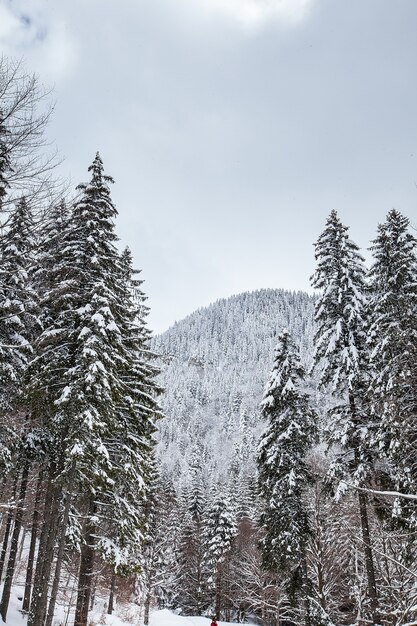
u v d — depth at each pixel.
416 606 6.91
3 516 14.15
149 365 20.69
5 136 8.01
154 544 36.06
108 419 15.27
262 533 35.62
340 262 19.38
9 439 15.17
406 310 15.03
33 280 16.22
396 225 17.94
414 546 13.52
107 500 17.39
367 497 16.31
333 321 19.23
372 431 16.83
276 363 22.50
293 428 20.52
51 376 15.28
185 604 50.34
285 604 31.27
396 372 13.98
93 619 26.33
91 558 18.17
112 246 16.84
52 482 14.94
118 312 16.95
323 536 22.05
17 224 8.64
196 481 53.97
